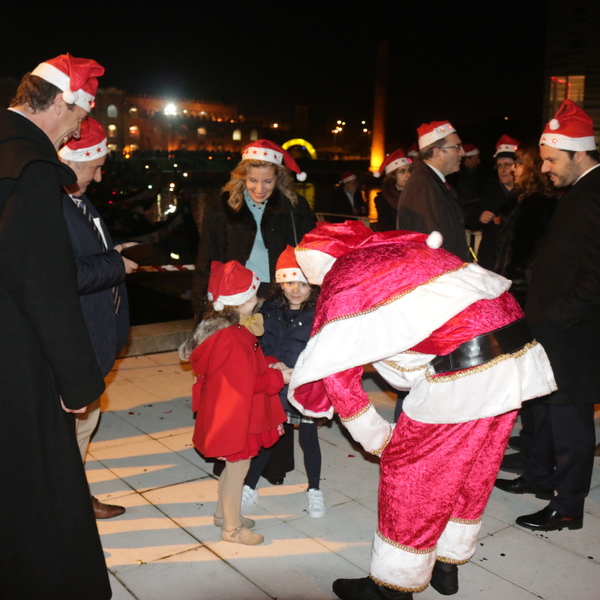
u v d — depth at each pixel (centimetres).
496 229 532
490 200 554
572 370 302
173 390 504
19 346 186
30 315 182
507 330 227
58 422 196
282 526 318
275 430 307
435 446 229
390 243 239
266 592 264
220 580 272
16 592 193
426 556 237
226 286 296
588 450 310
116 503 336
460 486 232
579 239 295
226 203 383
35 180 184
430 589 272
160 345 601
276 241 387
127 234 1307
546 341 305
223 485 300
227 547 297
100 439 414
